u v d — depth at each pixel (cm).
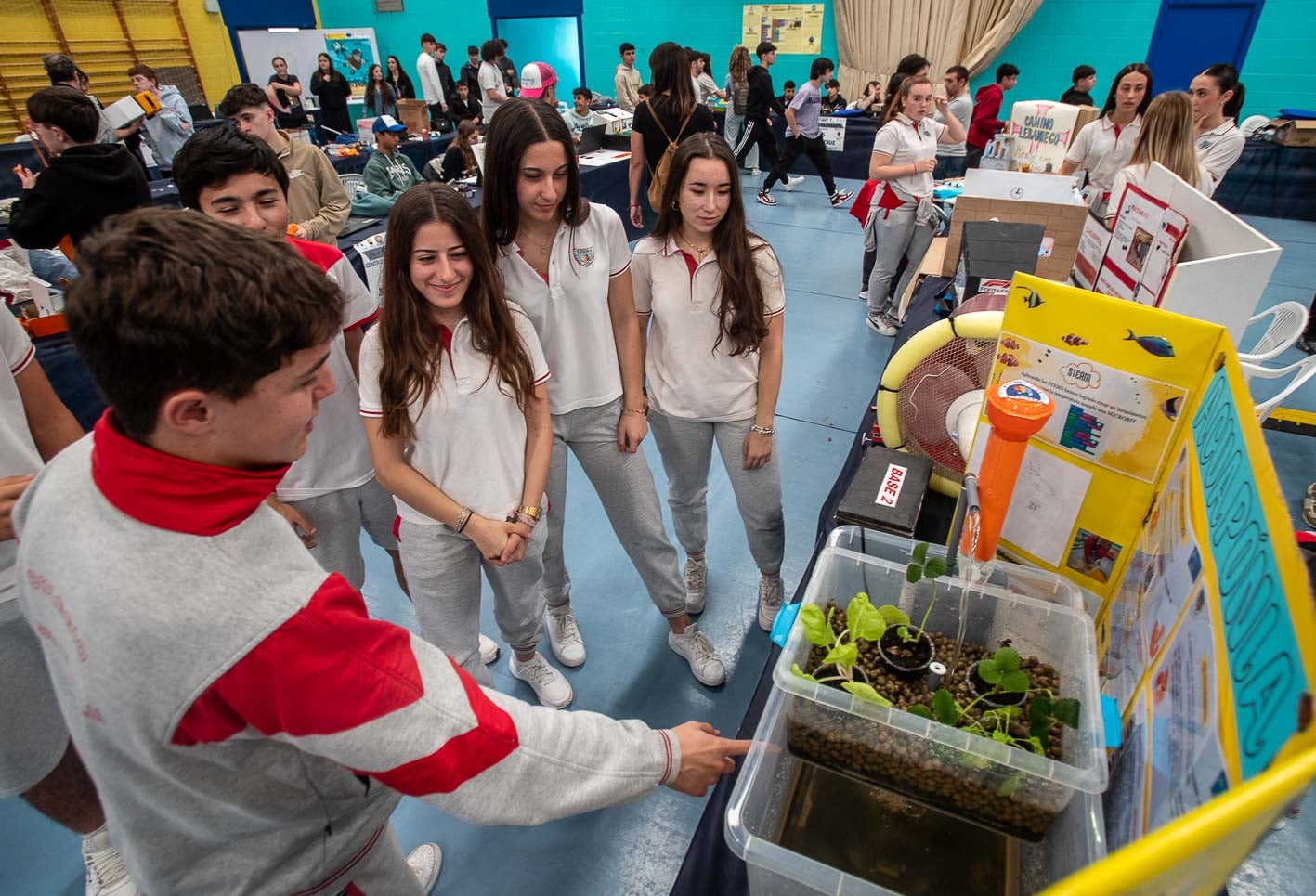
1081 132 385
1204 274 122
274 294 50
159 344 48
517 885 148
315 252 142
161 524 54
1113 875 30
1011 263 182
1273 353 193
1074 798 67
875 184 376
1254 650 42
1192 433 71
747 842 71
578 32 939
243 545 56
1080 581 95
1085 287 192
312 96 946
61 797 131
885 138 346
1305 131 586
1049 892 31
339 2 1112
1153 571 75
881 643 89
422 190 116
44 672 122
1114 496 86
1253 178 621
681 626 195
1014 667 81
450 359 129
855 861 74
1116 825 68
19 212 259
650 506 174
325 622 57
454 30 1066
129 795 67
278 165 141
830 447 305
